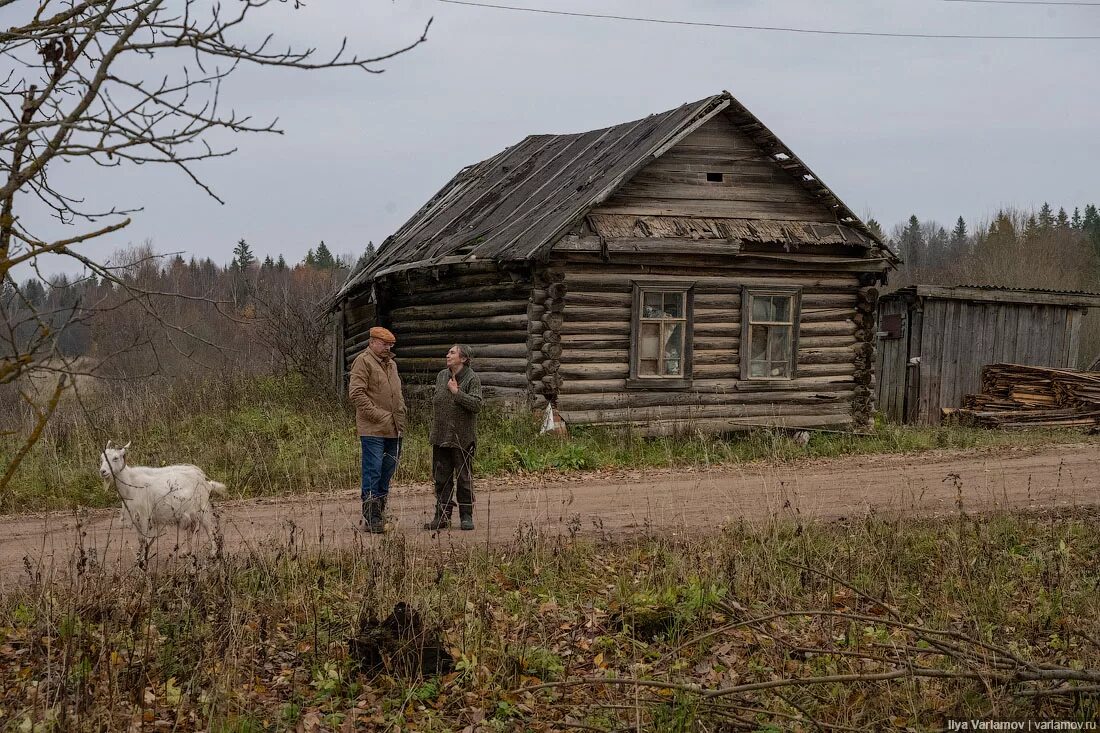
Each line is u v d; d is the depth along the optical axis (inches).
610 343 609.3
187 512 301.4
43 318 121.2
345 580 284.0
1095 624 256.5
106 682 209.2
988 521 377.1
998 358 887.1
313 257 2618.1
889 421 845.8
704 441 583.2
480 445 537.0
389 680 221.1
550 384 587.2
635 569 307.6
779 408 660.1
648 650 243.9
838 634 254.2
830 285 676.1
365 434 349.7
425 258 682.8
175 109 139.3
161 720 199.0
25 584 274.4
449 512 352.8
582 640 249.1
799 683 190.1
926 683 218.1
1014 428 783.1
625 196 614.9
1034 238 2050.9
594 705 206.5
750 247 643.5
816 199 664.4
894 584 297.3
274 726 203.0
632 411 612.7
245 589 267.9
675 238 607.5
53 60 144.0
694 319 632.4
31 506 409.1
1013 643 247.4
